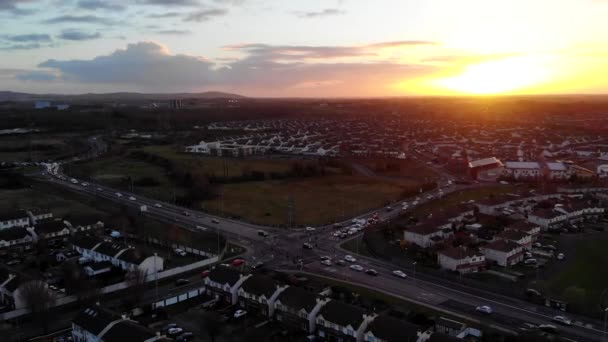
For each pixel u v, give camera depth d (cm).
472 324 9488
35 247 14400
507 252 12888
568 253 13900
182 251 14075
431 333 8356
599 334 9188
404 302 10600
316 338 9388
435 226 14950
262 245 14762
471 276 12231
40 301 9838
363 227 16488
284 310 9950
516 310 10244
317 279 11956
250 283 10694
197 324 9800
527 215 16562
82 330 8975
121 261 12569
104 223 16750
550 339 8662
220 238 15275
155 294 11206
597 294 11100
